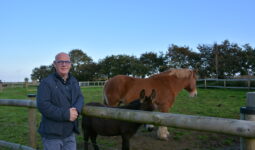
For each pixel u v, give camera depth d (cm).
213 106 1134
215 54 3875
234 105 1150
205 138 629
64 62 275
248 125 163
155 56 5212
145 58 5312
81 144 575
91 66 6141
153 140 621
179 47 4547
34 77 7581
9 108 1210
